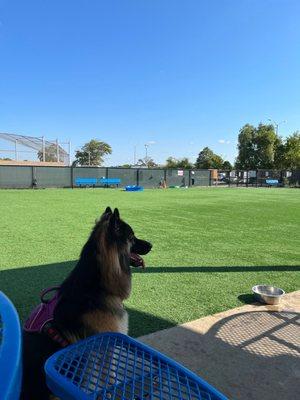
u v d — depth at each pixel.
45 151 40.97
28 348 2.09
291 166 55.47
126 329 2.54
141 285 5.38
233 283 5.59
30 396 1.94
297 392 2.88
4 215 12.48
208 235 9.54
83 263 2.44
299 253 7.67
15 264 6.19
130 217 12.77
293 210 15.86
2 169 28.94
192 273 6.07
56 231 9.42
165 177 39.22
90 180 33.16
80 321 2.26
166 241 8.66
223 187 41.06
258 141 63.12
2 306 1.47
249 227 11.00
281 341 3.70
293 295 5.11
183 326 3.97
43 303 2.43
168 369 1.41
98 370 1.40
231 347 3.55
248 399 2.77
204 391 1.30
